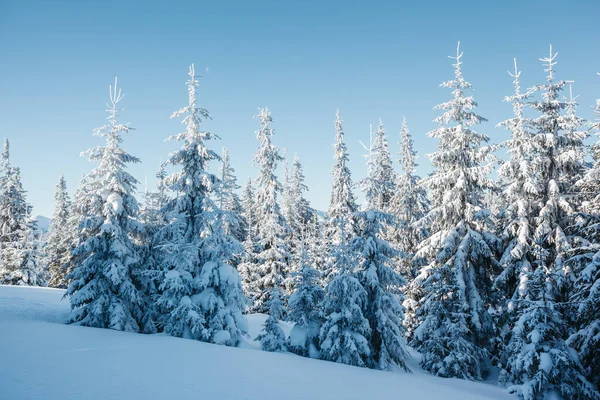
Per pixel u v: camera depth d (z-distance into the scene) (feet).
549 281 57.62
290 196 163.22
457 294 64.39
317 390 34.45
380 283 66.64
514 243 66.95
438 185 74.38
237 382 33.63
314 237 128.16
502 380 58.80
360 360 58.23
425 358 66.95
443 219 73.26
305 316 66.54
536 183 65.87
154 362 38.34
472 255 67.67
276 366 43.55
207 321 63.36
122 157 76.48
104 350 42.50
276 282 111.24
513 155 70.13
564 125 65.72
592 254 49.98
